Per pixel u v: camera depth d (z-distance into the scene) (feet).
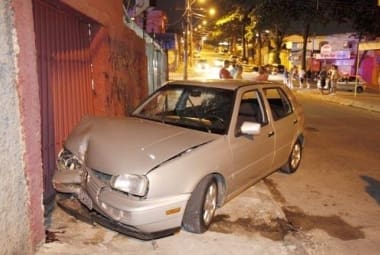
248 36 200.23
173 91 17.98
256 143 16.89
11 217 10.96
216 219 15.64
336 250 13.89
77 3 18.01
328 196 19.35
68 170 13.92
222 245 13.53
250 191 19.12
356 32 121.49
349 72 128.67
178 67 168.45
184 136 14.42
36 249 12.39
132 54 33.55
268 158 18.39
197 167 13.25
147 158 12.62
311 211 17.34
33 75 12.10
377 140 34.42
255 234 14.60
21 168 11.43
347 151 29.43
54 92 17.57
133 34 34.09
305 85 114.73
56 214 15.17
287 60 178.81
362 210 17.74
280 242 14.12
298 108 22.86
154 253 12.75
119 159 12.56
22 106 11.41
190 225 13.84
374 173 23.76
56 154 17.72
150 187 12.05
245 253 13.15
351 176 22.90
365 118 50.47
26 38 11.66
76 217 13.33
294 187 20.40
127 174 12.14
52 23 17.33
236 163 15.38
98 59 23.15
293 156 22.30
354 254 13.69
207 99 16.92
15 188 11.12
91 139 13.99
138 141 13.53
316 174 22.89
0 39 10.32
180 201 12.59
